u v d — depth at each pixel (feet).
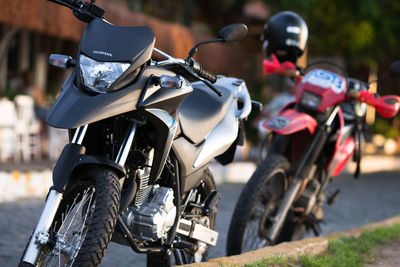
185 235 23.93
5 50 76.89
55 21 58.95
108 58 19.58
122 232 20.68
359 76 130.93
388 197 64.08
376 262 28.60
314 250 28.66
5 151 59.67
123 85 19.71
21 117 61.77
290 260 26.32
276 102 79.25
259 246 28.96
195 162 23.49
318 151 29.91
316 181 30.91
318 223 32.14
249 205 27.35
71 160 18.97
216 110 25.00
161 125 20.44
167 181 22.71
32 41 82.69
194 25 111.96
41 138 67.56
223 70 88.89
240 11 103.04
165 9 108.17
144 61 20.07
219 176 67.05
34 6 55.93
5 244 31.14
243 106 27.09
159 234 21.18
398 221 38.78
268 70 32.22
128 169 20.67
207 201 25.50
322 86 30.48
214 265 23.49
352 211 53.11
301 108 30.96
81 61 19.71
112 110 19.16
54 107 19.33
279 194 29.30
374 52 115.34
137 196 20.99
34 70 83.15
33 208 42.47
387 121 144.46
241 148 84.43
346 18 107.86
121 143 20.51
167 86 19.89
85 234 19.10
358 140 33.47
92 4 21.02
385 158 107.65
